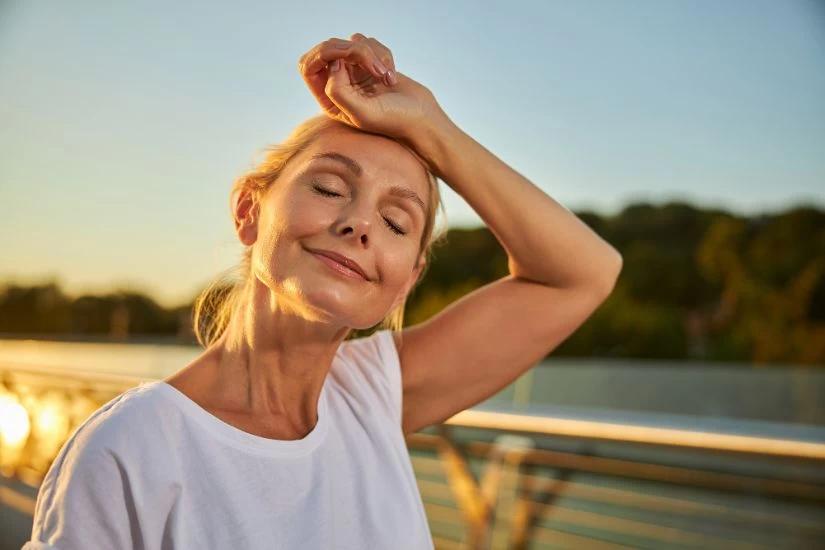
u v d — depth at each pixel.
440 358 1.09
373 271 0.84
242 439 0.81
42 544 0.69
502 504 3.16
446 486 3.97
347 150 0.87
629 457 3.16
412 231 0.89
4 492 3.05
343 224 0.82
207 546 0.77
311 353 0.87
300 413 0.90
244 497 0.79
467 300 1.13
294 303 0.82
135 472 0.73
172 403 0.78
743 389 5.63
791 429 5.21
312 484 0.85
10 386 3.17
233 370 0.86
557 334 1.10
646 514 3.71
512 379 1.13
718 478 3.21
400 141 0.94
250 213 0.90
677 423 5.36
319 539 0.83
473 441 3.34
